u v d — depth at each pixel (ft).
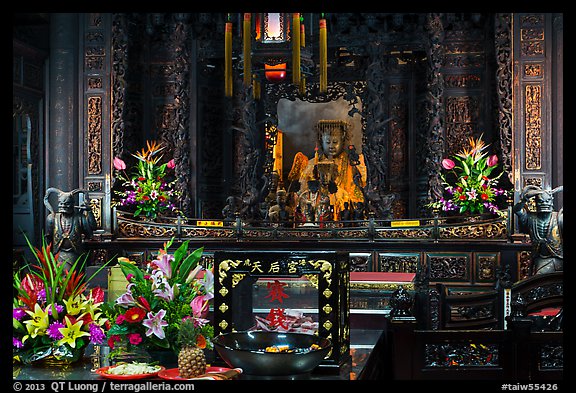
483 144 44.68
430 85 42.83
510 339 15.35
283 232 41.45
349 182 44.75
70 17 43.32
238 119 46.83
